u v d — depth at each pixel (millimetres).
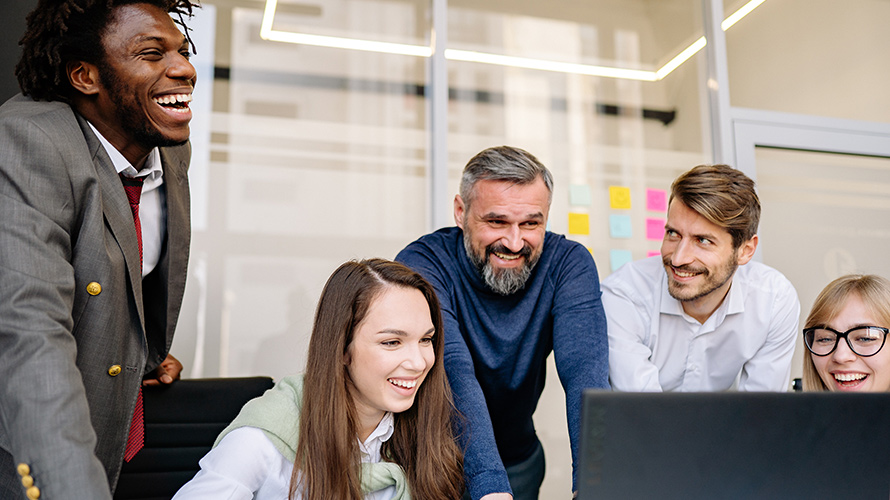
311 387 1348
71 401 1036
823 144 3002
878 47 3162
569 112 2818
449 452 1413
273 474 1323
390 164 2602
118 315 1335
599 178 2799
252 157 2463
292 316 2410
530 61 2811
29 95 1350
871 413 749
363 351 1339
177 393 1644
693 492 684
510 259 1736
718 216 1722
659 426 674
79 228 1272
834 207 2975
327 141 2549
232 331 2354
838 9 3113
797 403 721
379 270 1395
